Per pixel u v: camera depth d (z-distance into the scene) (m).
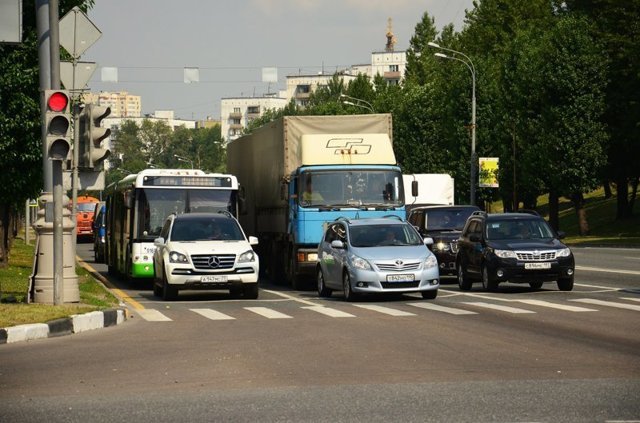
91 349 25.59
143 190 54.47
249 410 16.91
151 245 54.03
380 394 18.33
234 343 26.78
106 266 79.06
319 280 46.41
